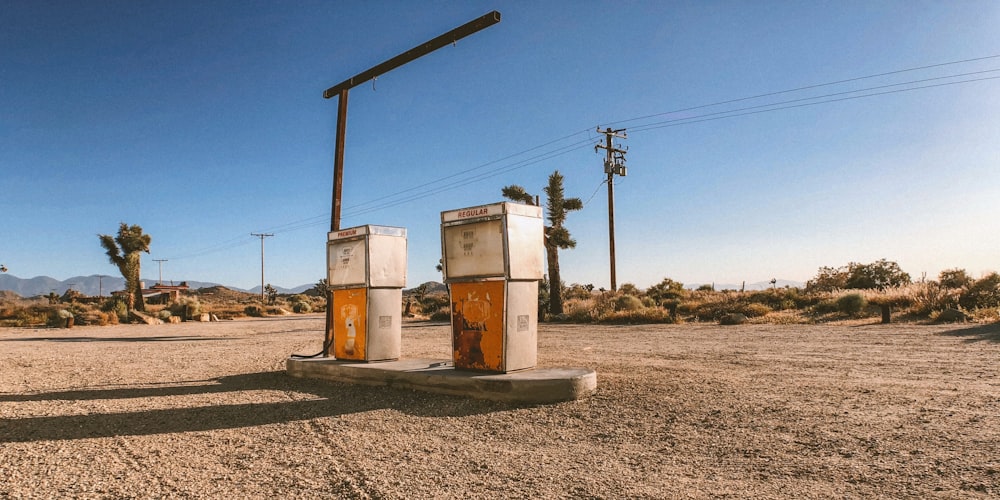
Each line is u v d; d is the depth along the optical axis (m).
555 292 31.12
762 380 8.93
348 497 4.36
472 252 9.06
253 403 8.23
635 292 44.34
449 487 4.52
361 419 7.11
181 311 47.06
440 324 30.66
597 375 9.77
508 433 6.27
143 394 9.09
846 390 7.89
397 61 12.27
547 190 31.48
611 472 4.79
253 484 4.71
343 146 13.80
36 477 4.95
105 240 45.56
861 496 4.06
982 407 6.62
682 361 11.49
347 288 10.89
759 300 30.58
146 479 4.88
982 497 3.95
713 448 5.39
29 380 10.85
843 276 36.78
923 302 21.77
